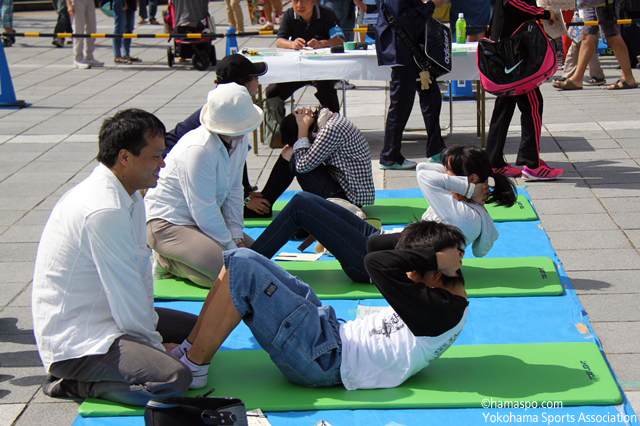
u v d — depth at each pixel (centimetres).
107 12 1359
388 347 357
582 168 715
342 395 355
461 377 367
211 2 2197
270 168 756
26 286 501
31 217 632
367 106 1034
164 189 474
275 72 765
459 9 1020
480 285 470
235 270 345
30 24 1817
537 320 427
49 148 844
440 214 455
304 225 461
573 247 536
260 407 346
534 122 673
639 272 489
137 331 348
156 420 313
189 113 979
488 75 649
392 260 340
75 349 342
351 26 1168
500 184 469
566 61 1062
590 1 1016
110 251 331
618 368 378
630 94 1005
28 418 352
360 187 578
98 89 1163
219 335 354
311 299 364
